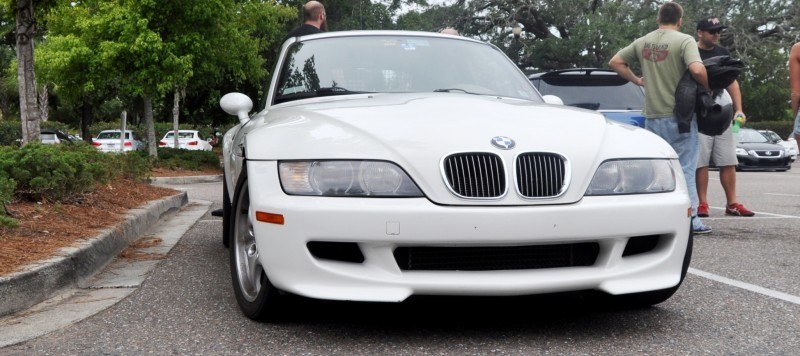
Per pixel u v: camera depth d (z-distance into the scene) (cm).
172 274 472
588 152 327
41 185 596
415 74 454
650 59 643
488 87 455
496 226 303
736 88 776
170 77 1984
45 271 397
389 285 306
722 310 371
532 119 349
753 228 695
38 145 649
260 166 329
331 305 376
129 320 356
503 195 308
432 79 452
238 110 445
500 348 306
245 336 326
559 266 323
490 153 313
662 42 635
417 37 496
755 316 359
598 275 320
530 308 372
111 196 728
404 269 315
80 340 323
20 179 591
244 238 371
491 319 351
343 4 3619
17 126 2755
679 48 625
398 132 325
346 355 297
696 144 643
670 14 640
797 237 634
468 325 340
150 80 1989
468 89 448
